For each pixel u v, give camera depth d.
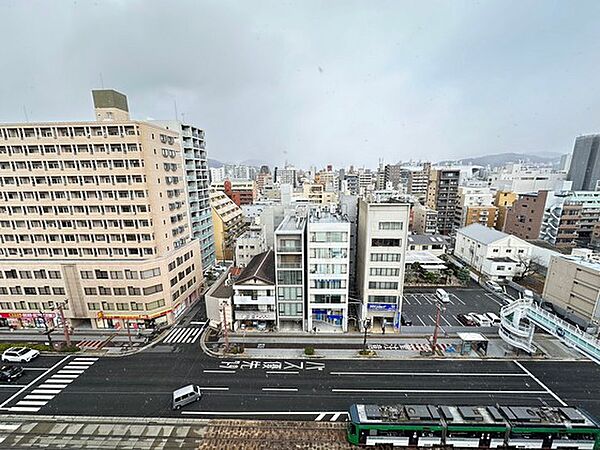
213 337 48.97
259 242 67.31
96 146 47.72
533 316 42.62
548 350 44.66
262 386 37.03
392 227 47.47
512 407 28.14
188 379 38.59
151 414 32.72
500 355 43.28
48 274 50.06
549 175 143.25
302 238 47.56
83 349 45.72
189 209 67.81
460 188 114.62
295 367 40.78
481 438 26.64
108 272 49.56
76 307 50.91
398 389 36.25
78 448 28.78
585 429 25.98
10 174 48.69
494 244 72.12
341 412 32.69
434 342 44.12
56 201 49.44
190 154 68.44
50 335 49.91
